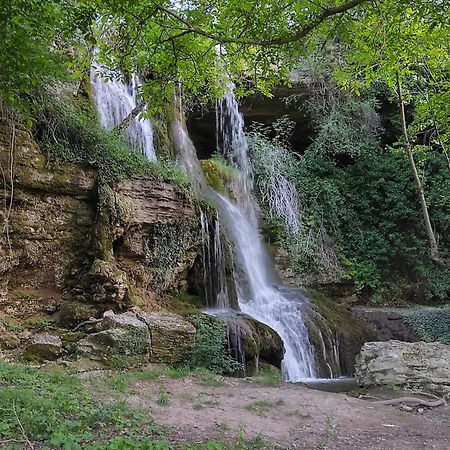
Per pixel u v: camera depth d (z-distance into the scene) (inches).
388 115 945.5
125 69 379.6
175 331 415.8
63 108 477.1
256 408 306.8
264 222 820.6
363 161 918.4
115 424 235.1
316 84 897.5
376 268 844.0
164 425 248.4
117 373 356.8
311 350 583.2
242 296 648.4
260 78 368.5
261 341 480.4
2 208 407.8
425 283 840.3
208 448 208.2
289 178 890.1
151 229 505.7
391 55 469.1
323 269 808.3
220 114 898.1
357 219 895.7
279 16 307.1
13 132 414.0
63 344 383.2
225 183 799.7
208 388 356.2
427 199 849.5
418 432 278.8
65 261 450.0
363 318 710.5
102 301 428.5
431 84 616.7
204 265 561.9
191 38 341.7
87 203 467.8
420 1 323.3
